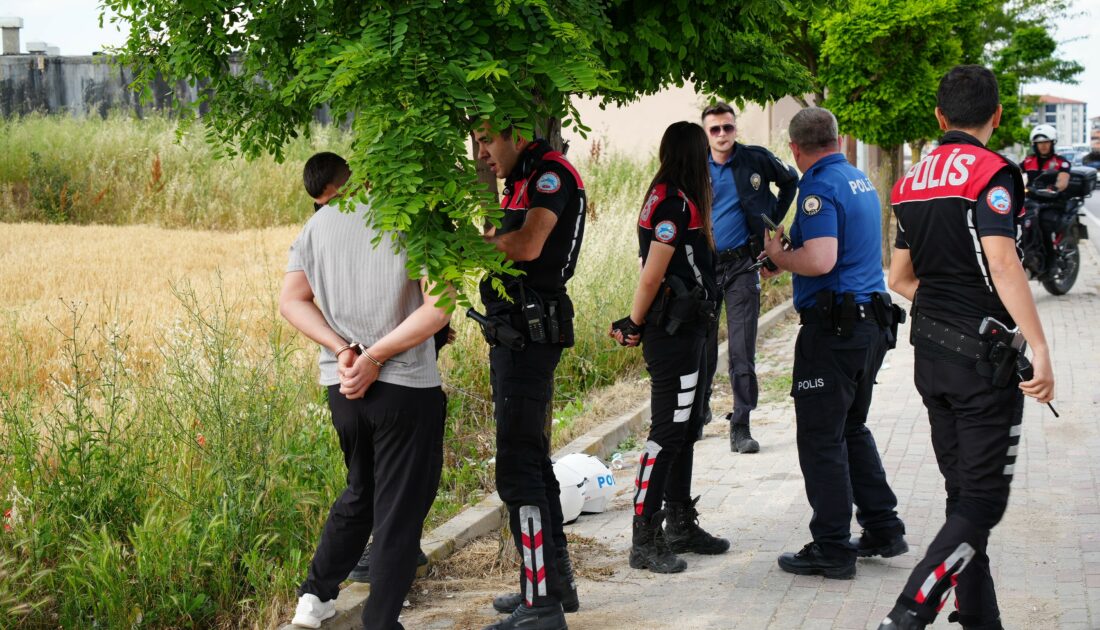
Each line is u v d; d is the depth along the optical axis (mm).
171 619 3895
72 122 19125
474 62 3027
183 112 4160
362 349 3465
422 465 3525
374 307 3467
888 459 6129
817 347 4367
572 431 6730
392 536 3502
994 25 25188
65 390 4930
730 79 4457
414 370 3477
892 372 8617
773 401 7988
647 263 4395
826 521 4395
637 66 4254
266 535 4316
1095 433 6469
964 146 3439
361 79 3029
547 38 3176
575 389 7984
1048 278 11562
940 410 3568
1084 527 4852
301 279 3625
